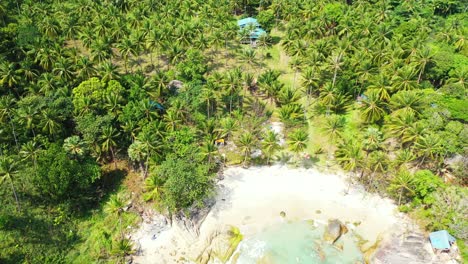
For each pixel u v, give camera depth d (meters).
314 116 89.00
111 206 63.53
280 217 67.69
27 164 65.94
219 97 89.50
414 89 82.12
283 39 109.50
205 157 72.88
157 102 85.31
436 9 124.50
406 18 116.50
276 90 87.44
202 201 66.25
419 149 70.12
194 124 81.94
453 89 78.69
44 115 70.44
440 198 63.38
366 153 75.38
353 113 88.75
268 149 75.50
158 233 64.44
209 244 63.28
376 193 71.38
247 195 71.25
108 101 75.75
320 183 73.75
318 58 89.62
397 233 64.50
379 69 90.12
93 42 94.81
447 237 60.03
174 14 114.94
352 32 103.50
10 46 92.06
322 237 64.50
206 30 111.56
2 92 81.50
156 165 70.25
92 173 66.44
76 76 83.94
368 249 62.72
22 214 61.12
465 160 68.75
